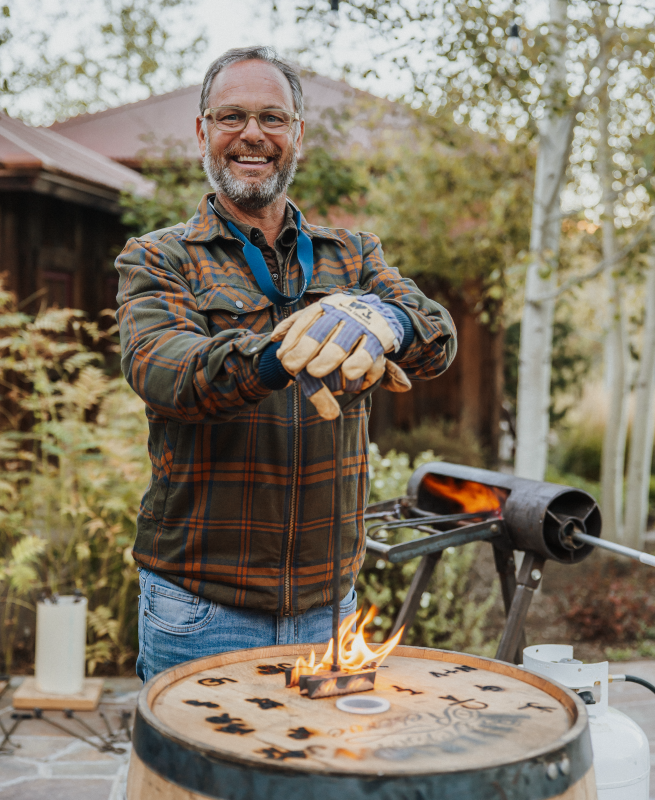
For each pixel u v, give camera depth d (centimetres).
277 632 159
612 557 634
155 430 161
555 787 96
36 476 443
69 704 353
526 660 178
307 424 157
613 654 441
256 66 167
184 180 666
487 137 642
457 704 116
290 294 171
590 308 916
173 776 97
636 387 660
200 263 162
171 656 156
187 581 156
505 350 1211
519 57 502
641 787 159
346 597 170
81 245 844
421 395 1058
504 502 247
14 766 301
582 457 1021
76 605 362
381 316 118
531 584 237
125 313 150
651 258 645
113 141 1148
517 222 716
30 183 686
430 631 411
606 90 557
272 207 172
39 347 485
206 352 129
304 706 115
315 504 158
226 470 154
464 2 486
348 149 721
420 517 279
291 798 89
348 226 745
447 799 89
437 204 738
